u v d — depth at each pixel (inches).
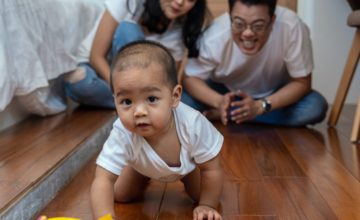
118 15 76.9
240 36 69.1
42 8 68.7
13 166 46.4
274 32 70.6
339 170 52.6
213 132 39.5
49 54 70.2
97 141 63.9
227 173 51.9
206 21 77.6
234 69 74.5
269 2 66.4
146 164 38.5
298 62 72.6
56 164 47.3
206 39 74.7
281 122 78.1
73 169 52.3
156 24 74.7
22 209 38.6
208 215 37.6
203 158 38.8
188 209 41.8
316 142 66.3
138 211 41.4
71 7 81.5
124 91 34.2
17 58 60.6
